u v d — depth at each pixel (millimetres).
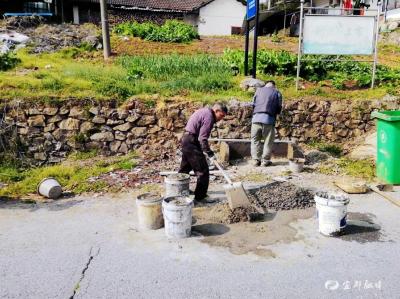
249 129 8570
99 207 5758
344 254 4305
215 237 4734
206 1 29203
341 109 8938
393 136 6410
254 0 9312
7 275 3943
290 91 9469
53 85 8609
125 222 5207
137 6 27172
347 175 7148
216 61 10852
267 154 7613
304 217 5328
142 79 9742
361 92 9594
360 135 9000
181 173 5871
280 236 4754
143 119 8297
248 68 10609
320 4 23156
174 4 29484
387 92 9539
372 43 9375
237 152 8141
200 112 5672
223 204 5559
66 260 4227
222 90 9383
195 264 4121
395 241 4609
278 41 16266
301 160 7496
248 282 3781
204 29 29781
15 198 6172
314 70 10906
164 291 3650
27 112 7867
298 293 3604
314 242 4594
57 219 5344
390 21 18203
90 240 4695
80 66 10203
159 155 8031
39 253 4391
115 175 7062
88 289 3693
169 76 10047
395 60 12930
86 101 8156
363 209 5594
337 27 9242
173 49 13242
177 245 4539
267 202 5719
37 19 15609
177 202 4812
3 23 14414
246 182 6781
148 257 4273
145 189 6453
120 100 8422
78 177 6938
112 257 4281
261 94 7461
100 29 15398
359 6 18953
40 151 7887
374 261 4156
